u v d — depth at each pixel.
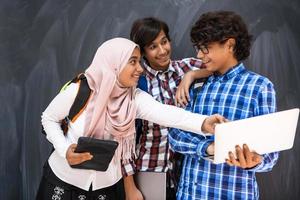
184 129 1.49
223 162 1.33
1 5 2.17
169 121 1.51
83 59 2.15
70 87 1.59
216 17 1.38
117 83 1.56
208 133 1.42
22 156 2.21
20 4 2.16
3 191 2.24
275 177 2.13
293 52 2.09
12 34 2.18
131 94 1.61
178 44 2.10
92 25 2.14
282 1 2.07
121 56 1.54
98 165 1.52
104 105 1.55
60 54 2.17
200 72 1.62
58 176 1.65
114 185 1.73
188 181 1.48
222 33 1.35
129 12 2.12
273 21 2.08
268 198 2.13
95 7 2.13
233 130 1.22
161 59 1.75
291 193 2.12
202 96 1.50
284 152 2.12
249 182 1.39
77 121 1.59
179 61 1.86
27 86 2.19
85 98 1.56
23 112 2.20
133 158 1.72
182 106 1.60
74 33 2.15
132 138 1.66
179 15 2.09
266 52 2.09
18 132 2.21
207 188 1.42
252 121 1.22
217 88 1.45
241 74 1.42
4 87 2.20
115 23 2.12
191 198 1.46
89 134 1.56
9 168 2.22
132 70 1.55
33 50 2.18
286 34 2.08
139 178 1.79
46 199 1.68
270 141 1.28
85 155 1.48
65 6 2.15
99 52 1.58
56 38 2.16
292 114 1.24
